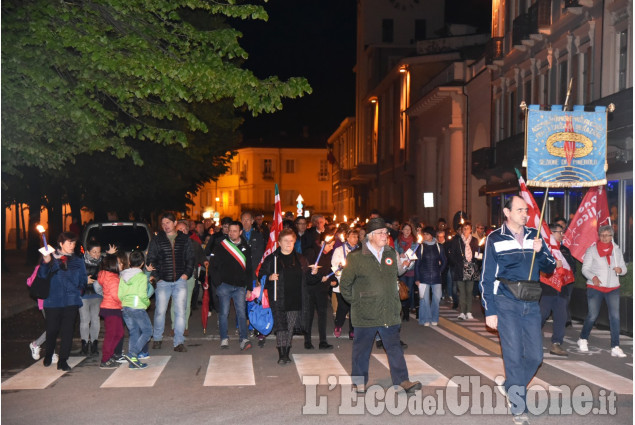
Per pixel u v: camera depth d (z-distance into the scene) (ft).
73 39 40.14
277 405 26.43
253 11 45.29
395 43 211.82
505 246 24.53
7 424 24.14
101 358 37.27
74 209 101.09
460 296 54.13
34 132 45.60
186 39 44.93
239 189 327.26
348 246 43.01
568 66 85.05
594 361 35.83
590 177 64.39
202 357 37.45
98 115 46.80
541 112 64.23
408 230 57.26
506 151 100.37
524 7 102.78
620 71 72.84
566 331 47.85
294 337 44.96
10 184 75.87
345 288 28.50
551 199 89.56
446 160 131.95
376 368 33.99
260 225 68.18
